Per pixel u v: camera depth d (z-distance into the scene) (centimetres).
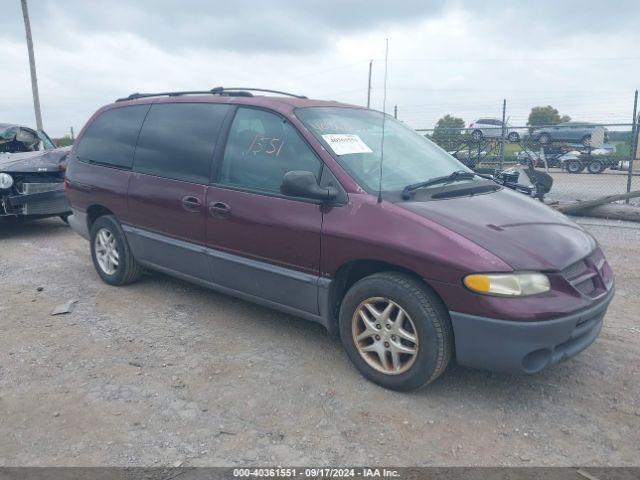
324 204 357
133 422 311
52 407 327
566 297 306
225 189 413
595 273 339
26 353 399
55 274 602
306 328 440
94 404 330
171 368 375
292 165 383
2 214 762
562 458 280
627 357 390
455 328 311
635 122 1097
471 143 1453
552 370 371
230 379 359
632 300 511
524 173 956
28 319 466
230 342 415
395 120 482
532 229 336
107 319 464
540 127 1192
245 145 414
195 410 323
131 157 503
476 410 323
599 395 340
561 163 1783
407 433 301
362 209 343
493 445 291
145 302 503
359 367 356
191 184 438
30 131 949
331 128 397
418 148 439
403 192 350
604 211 944
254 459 280
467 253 303
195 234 438
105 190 521
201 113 454
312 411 322
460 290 303
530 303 296
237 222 400
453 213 335
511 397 337
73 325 452
